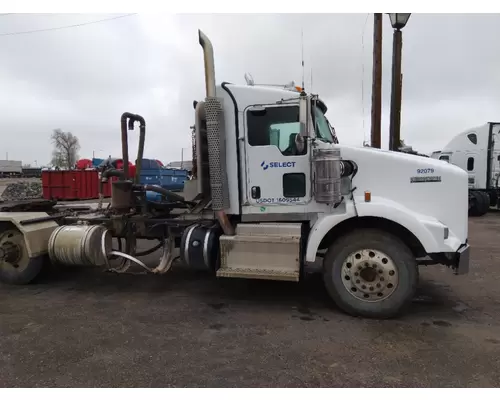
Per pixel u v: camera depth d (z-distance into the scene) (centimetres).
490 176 1642
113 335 407
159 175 1106
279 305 499
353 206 453
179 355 362
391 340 393
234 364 345
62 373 331
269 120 490
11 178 5203
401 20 962
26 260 577
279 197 490
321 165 460
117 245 627
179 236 554
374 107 1072
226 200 491
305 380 318
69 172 2178
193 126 572
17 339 396
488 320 447
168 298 529
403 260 436
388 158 471
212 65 479
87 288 575
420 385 311
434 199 465
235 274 470
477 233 1102
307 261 457
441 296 533
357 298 454
